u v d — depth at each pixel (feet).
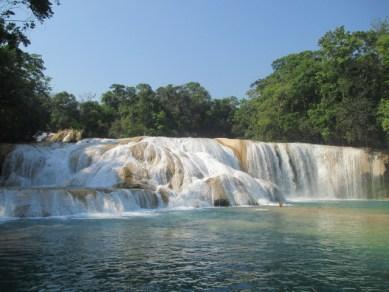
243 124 311.88
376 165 150.41
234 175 113.39
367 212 89.56
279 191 116.67
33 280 36.52
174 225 67.87
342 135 179.01
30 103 149.28
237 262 43.01
